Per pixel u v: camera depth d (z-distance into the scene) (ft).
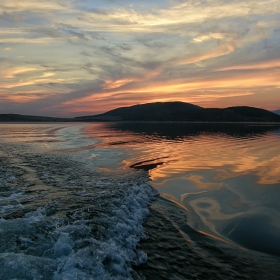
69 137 107.45
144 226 21.93
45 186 31.40
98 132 145.59
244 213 25.41
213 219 24.07
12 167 42.19
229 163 49.19
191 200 28.91
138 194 28.89
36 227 17.88
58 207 23.72
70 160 50.29
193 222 23.36
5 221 18.70
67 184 32.58
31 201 25.58
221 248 19.04
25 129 172.55
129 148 71.05
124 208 23.84
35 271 12.48
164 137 111.45
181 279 15.15
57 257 14.46
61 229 17.95
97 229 18.84
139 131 158.20
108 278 13.25
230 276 15.75
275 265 17.17
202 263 16.97
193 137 111.65
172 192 31.53
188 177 38.42
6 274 11.95
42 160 49.49
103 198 26.86
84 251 14.80
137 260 16.47
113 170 42.34
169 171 42.27
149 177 38.06
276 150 67.46
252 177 38.45
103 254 14.96
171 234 20.81
